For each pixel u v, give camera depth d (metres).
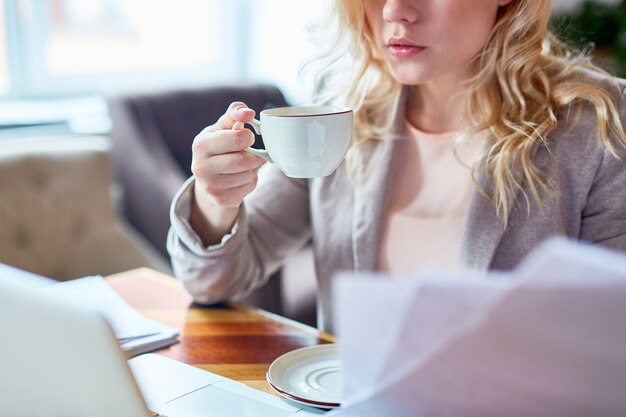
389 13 1.10
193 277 1.24
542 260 0.56
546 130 1.20
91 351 0.63
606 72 1.30
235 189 1.11
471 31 1.13
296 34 3.43
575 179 1.20
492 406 0.64
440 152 1.30
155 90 2.82
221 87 2.95
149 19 3.43
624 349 0.57
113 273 2.17
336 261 1.35
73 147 2.19
